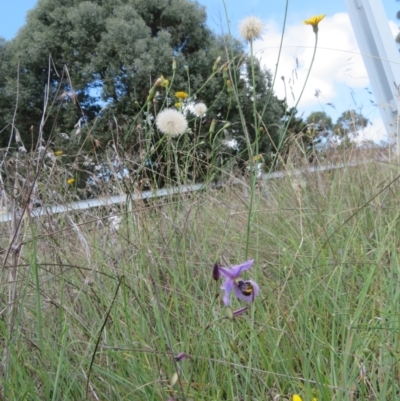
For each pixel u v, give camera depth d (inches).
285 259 84.8
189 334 66.2
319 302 72.2
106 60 500.7
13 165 82.8
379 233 90.0
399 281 68.9
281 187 135.5
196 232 99.2
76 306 79.3
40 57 518.6
